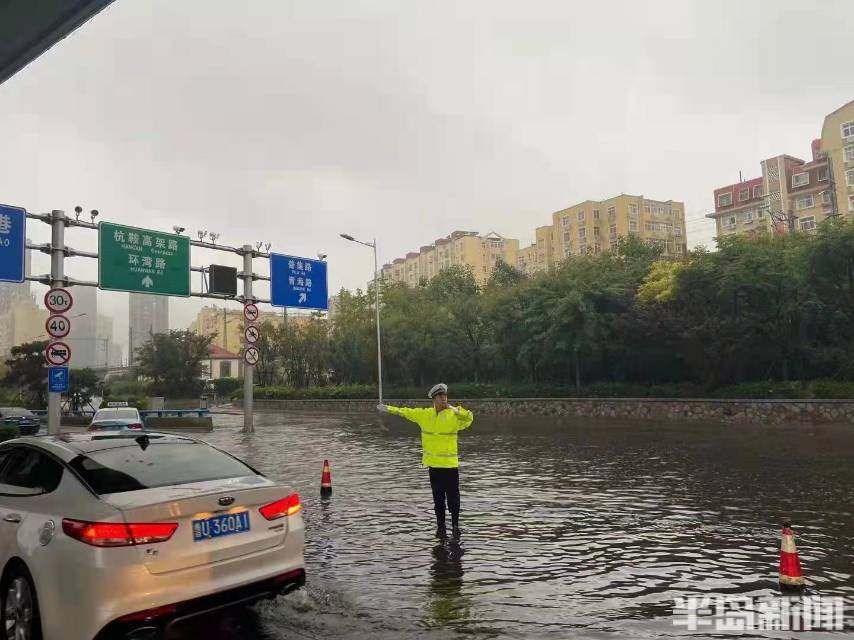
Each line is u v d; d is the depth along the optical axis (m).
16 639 4.00
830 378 24.81
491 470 12.45
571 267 33.72
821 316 25.39
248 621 4.62
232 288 23.45
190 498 3.96
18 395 47.69
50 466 4.50
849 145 63.94
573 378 34.31
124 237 19.86
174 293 21.19
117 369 85.94
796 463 12.34
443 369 41.53
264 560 4.24
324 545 6.86
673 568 5.86
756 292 25.08
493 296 39.31
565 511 8.45
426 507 8.95
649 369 31.03
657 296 28.27
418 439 20.58
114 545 3.65
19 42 8.57
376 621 4.61
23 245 16.69
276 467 13.66
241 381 66.00
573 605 4.92
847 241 24.25
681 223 87.75
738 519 7.79
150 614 3.67
